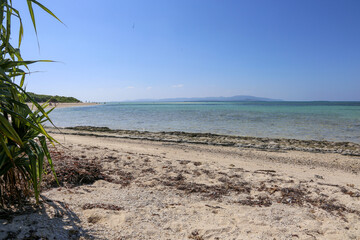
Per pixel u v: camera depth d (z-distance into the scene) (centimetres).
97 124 2719
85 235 297
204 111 5547
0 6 262
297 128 2320
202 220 378
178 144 1413
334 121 2972
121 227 330
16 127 308
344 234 357
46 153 346
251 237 335
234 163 914
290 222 388
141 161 730
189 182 571
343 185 637
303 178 670
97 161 677
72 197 411
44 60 268
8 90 292
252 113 4684
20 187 374
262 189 547
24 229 280
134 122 2925
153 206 415
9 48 316
